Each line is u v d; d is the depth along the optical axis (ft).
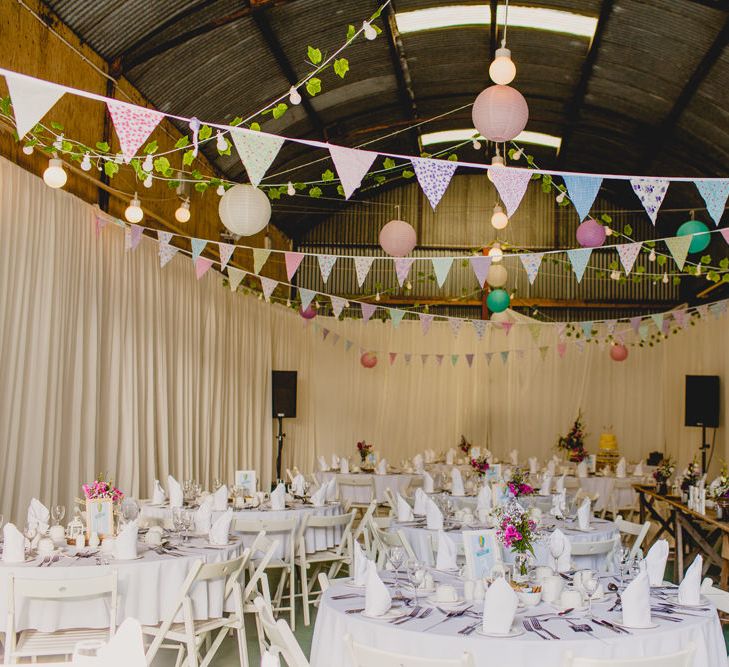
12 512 20.13
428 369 44.55
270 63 28.27
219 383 33.40
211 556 15.15
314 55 14.30
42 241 21.06
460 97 36.01
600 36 28.55
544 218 45.83
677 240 19.40
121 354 25.52
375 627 10.56
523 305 44.86
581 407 43.68
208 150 31.65
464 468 36.83
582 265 20.49
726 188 12.73
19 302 19.95
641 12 26.07
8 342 19.74
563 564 14.30
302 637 18.44
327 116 34.27
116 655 6.63
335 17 26.99
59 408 21.71
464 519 19.75
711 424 36.42
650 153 36.19
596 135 37.47
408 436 44.06
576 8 27.37
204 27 24.27
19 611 13.19
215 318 33.17
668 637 10.47
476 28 29.91
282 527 19.57
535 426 43.78
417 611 11.25
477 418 44.04
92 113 23.45
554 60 31.55
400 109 36.40
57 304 21.59
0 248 19.24
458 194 46.34
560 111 36.24
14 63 19.39
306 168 37.83
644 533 18.57
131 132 10.43
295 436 42.45
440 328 44.80
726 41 25.12
